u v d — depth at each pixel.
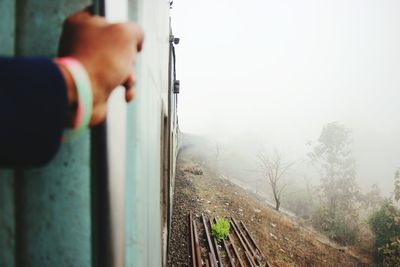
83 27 0.38
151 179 1.19
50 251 0.58
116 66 0.36
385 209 13.70
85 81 0.31
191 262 6.61
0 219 0.52
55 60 0.31
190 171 17.78
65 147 0.57
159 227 1.82
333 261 11.11
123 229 0.58
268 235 10.76
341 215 15.64
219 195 13.58
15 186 0.54
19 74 0.25
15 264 0.54
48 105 0.26
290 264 9.07
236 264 7.21
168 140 3.01
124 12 0.59
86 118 0.32
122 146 0.57
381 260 12.84
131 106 0.80
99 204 0.53
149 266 1.18
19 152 0.25
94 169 0.55
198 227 8.84
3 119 0.24
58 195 0.58
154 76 1.29
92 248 0.59
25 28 0.55
